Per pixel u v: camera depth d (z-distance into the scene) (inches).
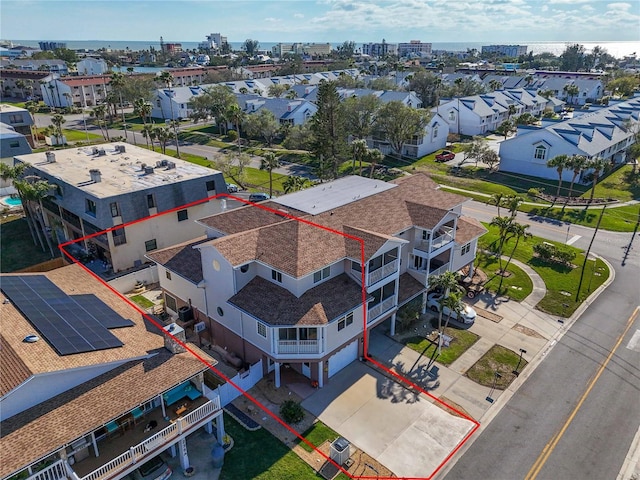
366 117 3417.8
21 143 2647.6
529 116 3937.0
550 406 1099.3
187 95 4894.2
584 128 3024.1
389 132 3280.0
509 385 1167.6
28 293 1058.7
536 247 1860.2
